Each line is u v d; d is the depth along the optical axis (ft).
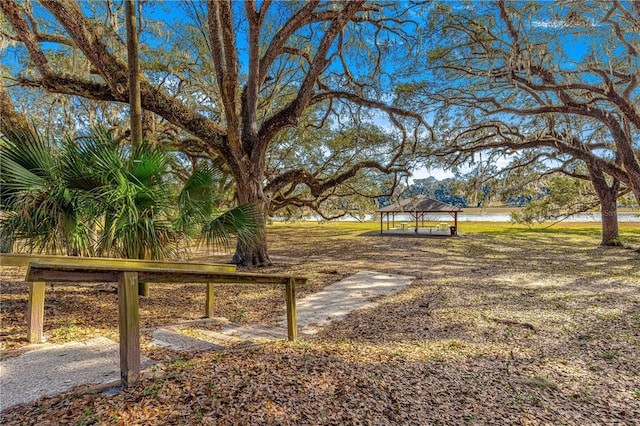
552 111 36.86
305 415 7.02
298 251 48.39
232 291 22.98
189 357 9.66
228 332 13.99
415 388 8.98
